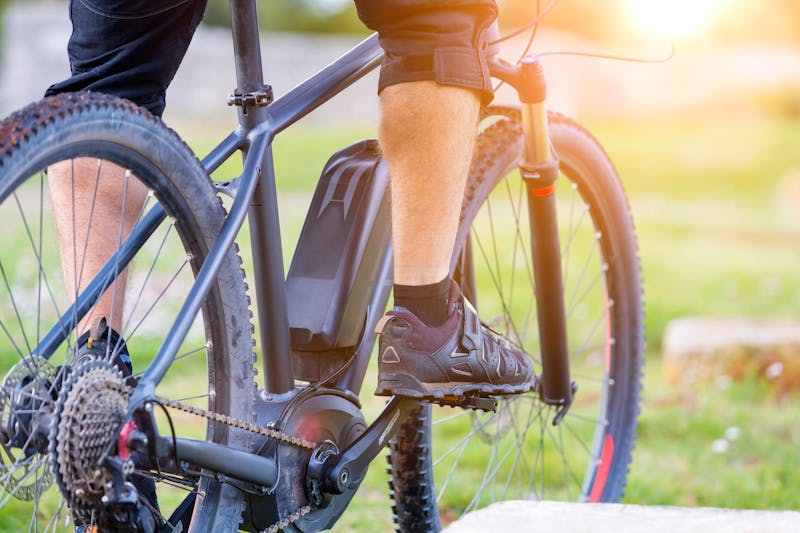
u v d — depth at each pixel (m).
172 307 8.20
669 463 5.55
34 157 2.22
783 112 34.47
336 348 3.11
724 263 13.26
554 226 3.44
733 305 10.38
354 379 3.15
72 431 2.27
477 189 3.51
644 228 16.80
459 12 2.71
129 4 2.86
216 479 2.72
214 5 47.81
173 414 5.95
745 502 4.83
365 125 31.55
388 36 2.71
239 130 2.90
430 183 2.73
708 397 6.96
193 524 2.76
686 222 17.89
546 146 3.35
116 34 2.91
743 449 5.82
